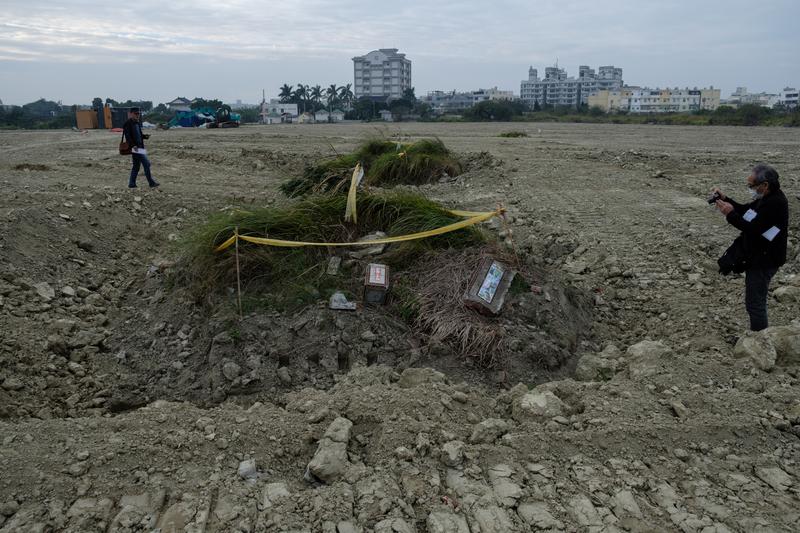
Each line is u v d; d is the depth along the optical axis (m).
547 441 4.15
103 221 9.21
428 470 3.86
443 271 6.46
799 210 9.92
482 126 48.28
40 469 3.72
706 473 3.90
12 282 6.81
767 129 38.09
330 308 6.02
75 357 5.81
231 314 6.05
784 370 5.11
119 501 3.55
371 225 7.33
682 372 5.01
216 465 3.91
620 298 7.23
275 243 6.57
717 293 7.10
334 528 3.35
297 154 17.66
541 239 9.20
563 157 17.33
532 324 6.02
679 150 20.17
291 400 4.94
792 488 3.74
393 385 4.93
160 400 5.11
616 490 3.72
